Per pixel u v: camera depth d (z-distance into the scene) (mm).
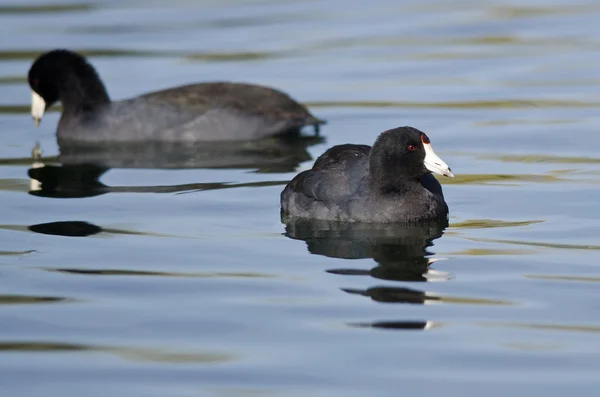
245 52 26469
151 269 13188
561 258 13289
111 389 9852
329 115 21578
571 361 10211
